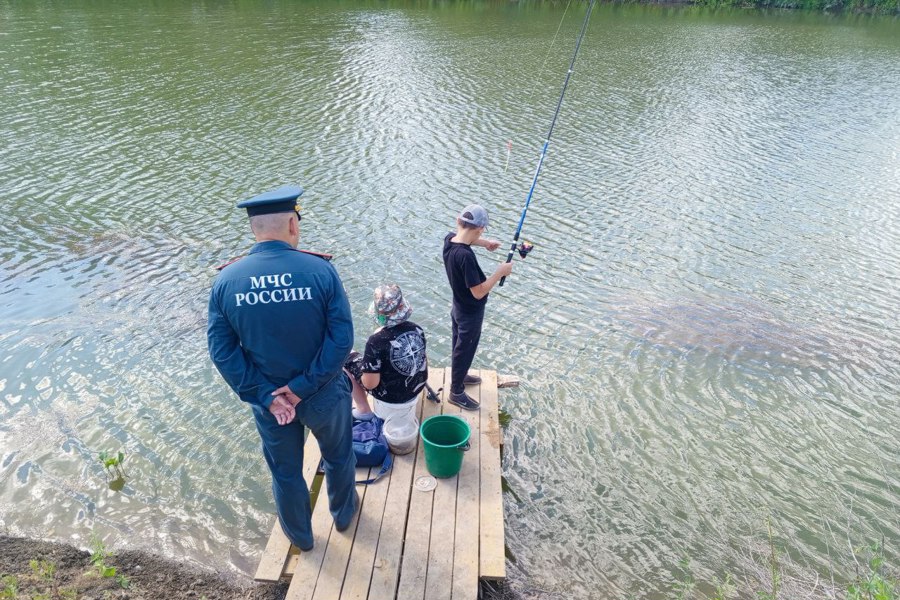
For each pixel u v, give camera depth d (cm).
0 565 375
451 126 1354
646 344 660
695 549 426
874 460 517
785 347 665
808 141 1380
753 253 879
